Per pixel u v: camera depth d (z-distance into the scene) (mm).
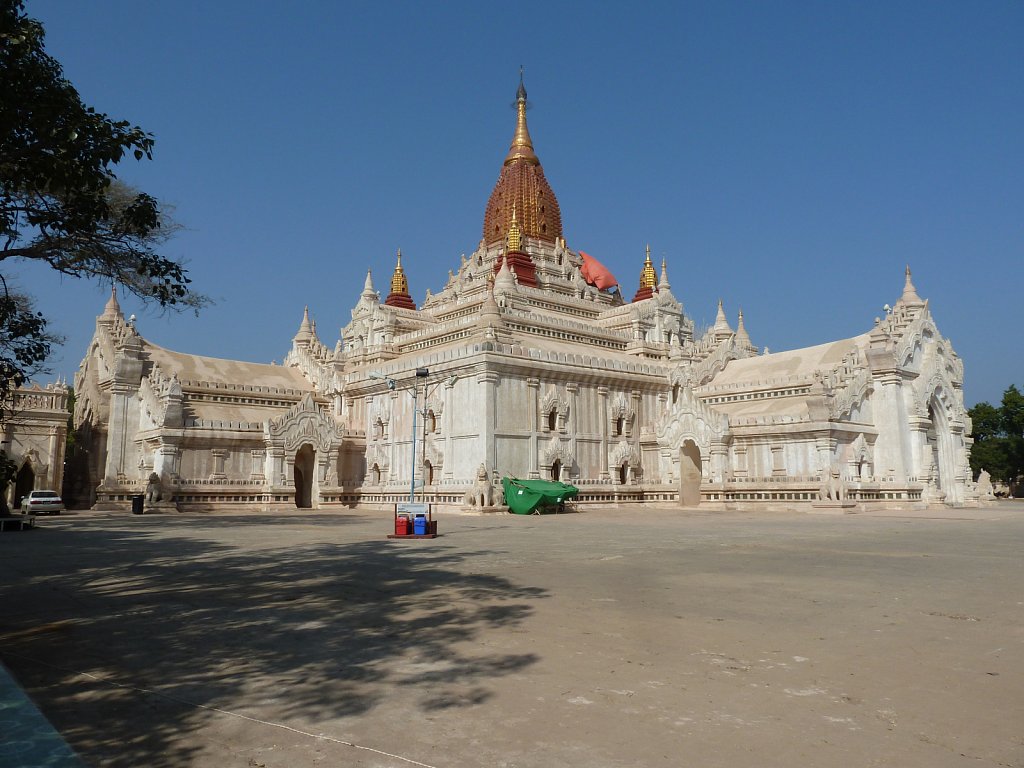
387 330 77875
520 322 68188
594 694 8922
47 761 6859
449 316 78812
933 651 10852
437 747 7305
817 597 15273
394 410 65000
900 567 20062
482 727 7840
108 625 13039
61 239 16344
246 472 61781
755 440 60281
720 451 60531
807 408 58406
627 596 15492
